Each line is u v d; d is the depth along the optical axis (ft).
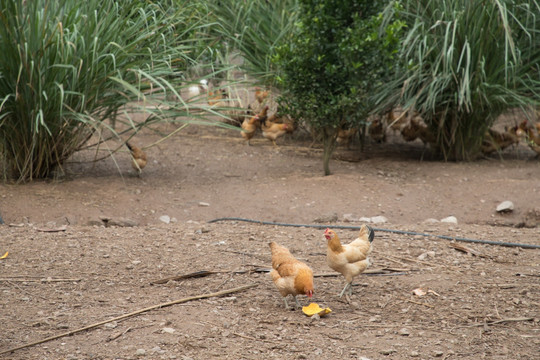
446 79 30.35
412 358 12.17
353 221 23.52
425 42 30.25
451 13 31.60
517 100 31.42
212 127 41.65
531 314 14.35
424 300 15.19
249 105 38.63
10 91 25.21
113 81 26.23
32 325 13.21
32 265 16.88
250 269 17.06
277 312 14.34
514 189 27.96
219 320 13.73
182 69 30.86
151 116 27.48
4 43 24.09
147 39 27.63
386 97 32.65
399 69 31.42
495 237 20.45
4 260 17.16
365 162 34.01
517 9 32.24
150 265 17.22
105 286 15.65
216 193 27.45
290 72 28.50
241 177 30.17
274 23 36.29
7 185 25.95
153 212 24.91
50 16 25.64
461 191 28.14
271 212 25.22
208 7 35.96
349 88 28.37
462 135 33.81
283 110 29.50
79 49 25.31
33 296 14.85
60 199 24.77
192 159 33.42
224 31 35.78
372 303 15.01
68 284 15.69
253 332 13.20
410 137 36.01
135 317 13.78
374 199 26.91
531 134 33.88
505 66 29.68
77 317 13.67
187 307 14.42
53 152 27.30
